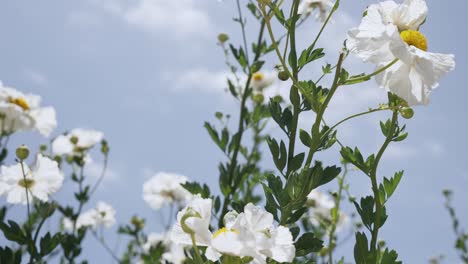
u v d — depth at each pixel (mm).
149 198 2215
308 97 986
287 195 984
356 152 999
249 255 757
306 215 1625
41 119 1651
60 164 1775
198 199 802
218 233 800
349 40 887
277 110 1058
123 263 2305
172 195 2213
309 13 1349
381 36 865
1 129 1497
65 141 1896
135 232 2221
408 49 860
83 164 1845
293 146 1037
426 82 870
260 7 1002
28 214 1205
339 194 1336
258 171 1807
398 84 885
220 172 1611
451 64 878
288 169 1028
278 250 784
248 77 1735
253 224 794
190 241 810
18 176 1377
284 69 991
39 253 1185
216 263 885
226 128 1647
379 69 891
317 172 971
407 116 956
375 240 982
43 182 1394
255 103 1850
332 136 1010
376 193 988
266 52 1728
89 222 2176
